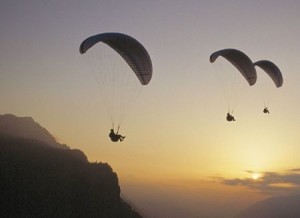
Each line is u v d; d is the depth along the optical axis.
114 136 28.25
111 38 32.06
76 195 92.81
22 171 88.50
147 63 34.34
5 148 101.81
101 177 110.75
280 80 53.00
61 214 81.75
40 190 84.81
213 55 42.16
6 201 75.50
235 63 47.06
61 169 101.88
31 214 75.88
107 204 102.81
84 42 29.64
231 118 40.78
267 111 46.06
